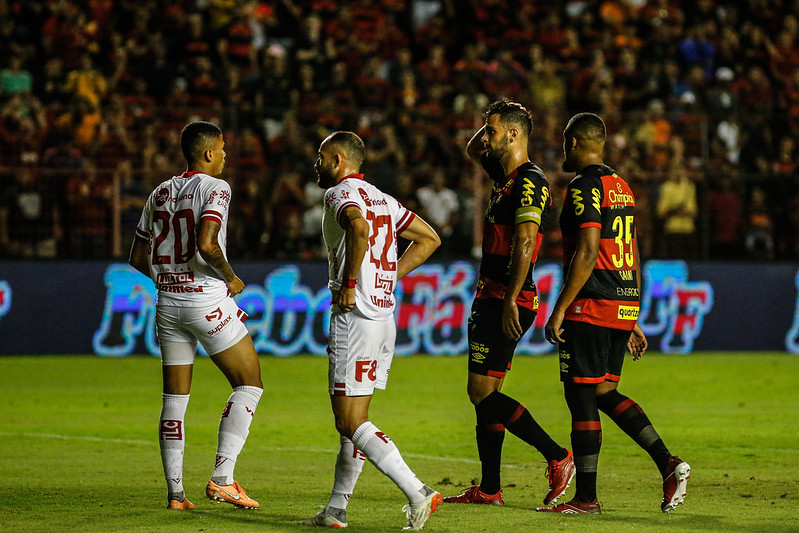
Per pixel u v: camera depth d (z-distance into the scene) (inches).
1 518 803.4
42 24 2979.8
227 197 863.7
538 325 2500.0
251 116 2566.4
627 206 861.8
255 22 3105.3
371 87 2844.5
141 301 2399.1
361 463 781.9
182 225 862.5
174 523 784.3
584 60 3142.2
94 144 2433.6
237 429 857.5
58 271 2377.0
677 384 1963.6
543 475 1064.2
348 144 810.2
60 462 1139.3
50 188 2380.7
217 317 861.8
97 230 2397.9
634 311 861.8
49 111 2464.3
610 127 2719.0
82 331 2381.9
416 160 2637.8
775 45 3319.4
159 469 1088.8
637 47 3243.1
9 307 2356.1
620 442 1312.7
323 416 1566.2
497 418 880.9
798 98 3080.7
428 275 2470.5
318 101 2768.2
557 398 1753.2
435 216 2502.5
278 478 1040.8
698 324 2591.0
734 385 1953.7
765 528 763.4
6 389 1862.7
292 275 2438.5
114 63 2856.8
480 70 2960.1
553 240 2544.3
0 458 1170.0
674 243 2591.0
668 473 841.5
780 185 2662.4
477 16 3221.0
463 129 2699.3
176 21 3016.7
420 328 2464.3
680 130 2736.2
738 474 1071.6
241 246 2476.6
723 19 3385.8
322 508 862.5
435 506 755.4
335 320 787.4
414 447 1272.1
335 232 788.6
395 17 3287.4
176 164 2453.2
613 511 847.1
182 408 868.0
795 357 2484.0
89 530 754.2
